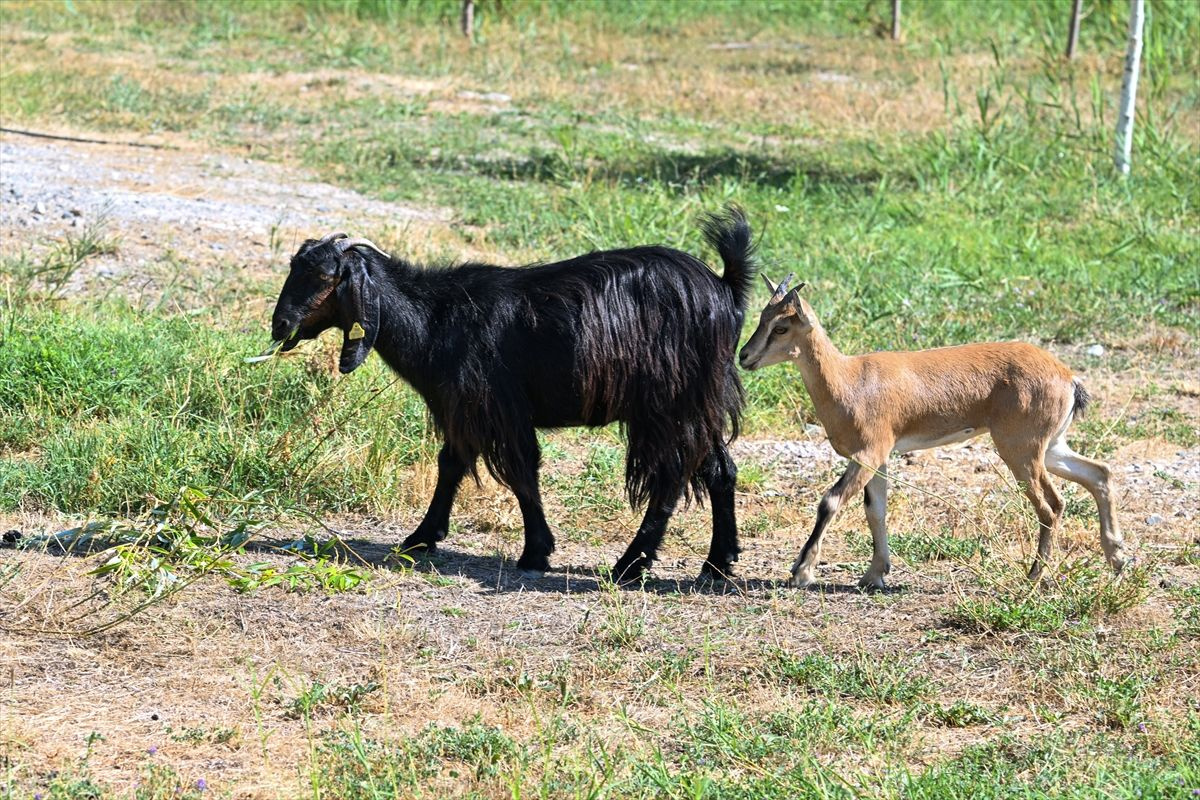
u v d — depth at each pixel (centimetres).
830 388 1031
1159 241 2211
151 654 910
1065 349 1780
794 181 2503
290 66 3459
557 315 1053
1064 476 1069
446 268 1100
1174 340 1803
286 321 1060
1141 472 1363
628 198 2250
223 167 2412
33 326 1471
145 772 760
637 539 1075
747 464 1367
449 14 4131
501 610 1004
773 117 3222
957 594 1010
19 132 2467
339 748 783
